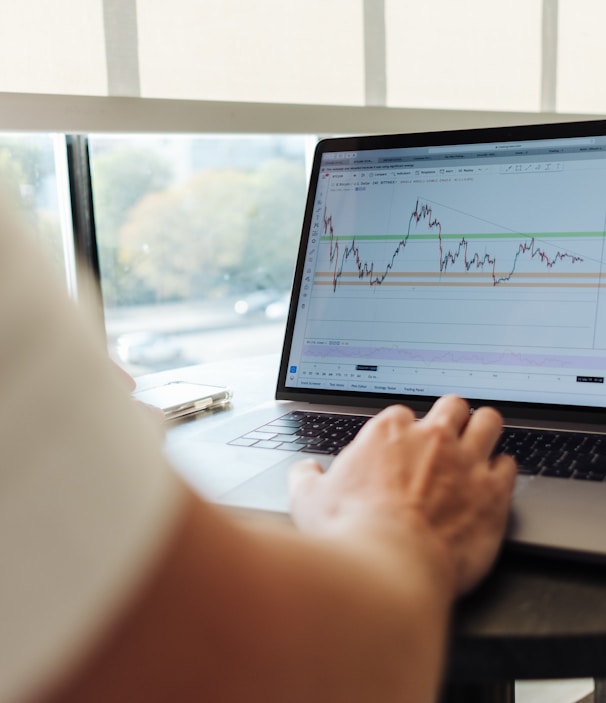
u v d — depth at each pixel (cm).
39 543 16
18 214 18
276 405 94
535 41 194
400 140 93
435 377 87
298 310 95
